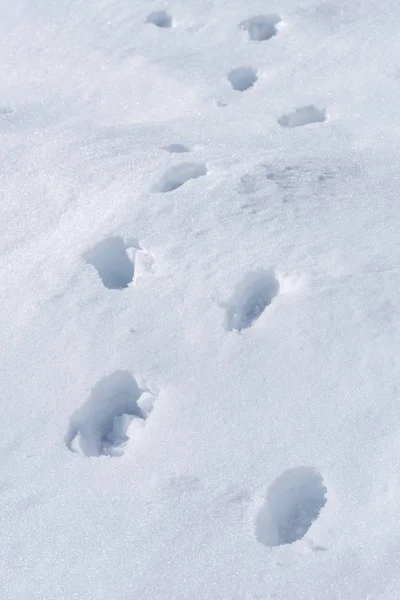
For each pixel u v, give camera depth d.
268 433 2.80
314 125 3.68
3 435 2.88
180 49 4.21
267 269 3.08
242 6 4.37
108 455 2.85
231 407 2.85
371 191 3.30
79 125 3.92
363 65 3.93
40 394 2.95
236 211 3.24
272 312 3.00
